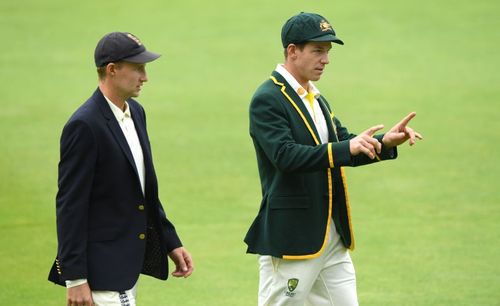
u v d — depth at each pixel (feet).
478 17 257.55
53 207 129.39
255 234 67.87
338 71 216.95
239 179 143.43
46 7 287.07
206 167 150.30
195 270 103.19
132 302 61.11
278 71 66.90
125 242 60.95
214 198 134.00
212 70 221.05
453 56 225.35
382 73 213.87
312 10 272.10
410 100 190.90
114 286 60.03
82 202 59.21
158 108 190.39
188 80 213.25
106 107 61.00
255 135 65.51
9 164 152.87
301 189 65.72
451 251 107.24
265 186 67.15
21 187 139.54
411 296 92.17
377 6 271.69
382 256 106.11
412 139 62.03
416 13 263.49
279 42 243.60
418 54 228.22
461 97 191.52
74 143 59.26
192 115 184.34
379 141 64.18
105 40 61.00
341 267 68.54
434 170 145.18
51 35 257.14
